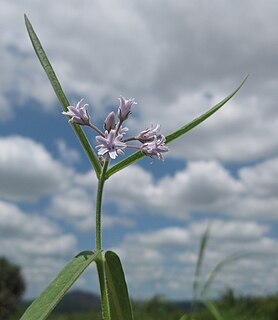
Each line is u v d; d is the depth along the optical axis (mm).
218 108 104
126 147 98
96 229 94
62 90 102
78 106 101
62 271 88
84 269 88
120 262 95
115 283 95
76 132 100
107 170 98
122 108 102
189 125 104
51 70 103
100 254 94
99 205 96
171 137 104
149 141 102
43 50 103
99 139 97
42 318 82
